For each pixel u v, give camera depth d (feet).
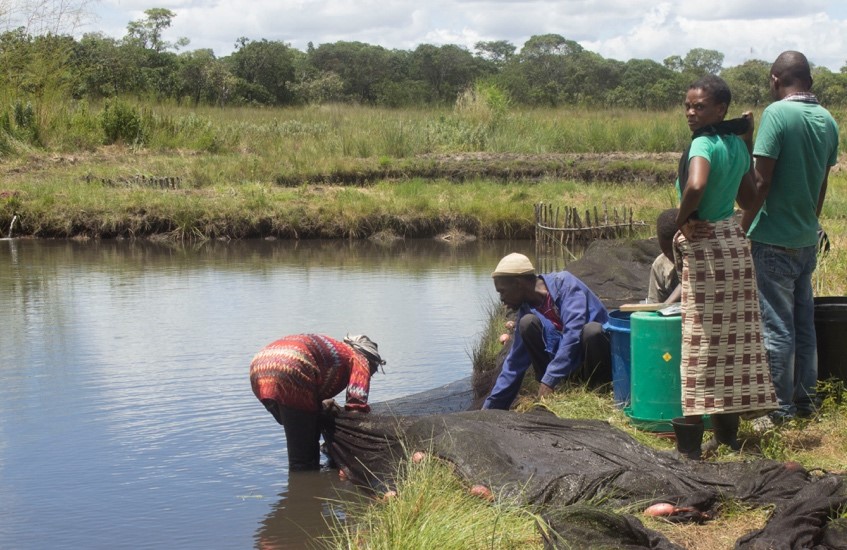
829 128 18.34
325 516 18.44
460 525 14.85
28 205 65.62
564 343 21.25
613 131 95.71
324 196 71.36
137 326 36.17
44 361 30.86
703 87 16.62
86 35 174.50
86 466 21.43
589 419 18.97
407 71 326.44
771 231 18.51
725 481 15.88
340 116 116.06
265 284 46.55
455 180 80.33
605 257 32.22
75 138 88.53
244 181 77.15
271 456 22.06
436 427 18.38
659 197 69.31
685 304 16.83
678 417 18.25
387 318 37.73
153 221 65.41
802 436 18.31
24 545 17.25
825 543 13.35
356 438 20.31
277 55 234.38
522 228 65.72
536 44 328.90
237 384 28.09
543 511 15.42
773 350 18.72
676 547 13.38
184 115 106.42
